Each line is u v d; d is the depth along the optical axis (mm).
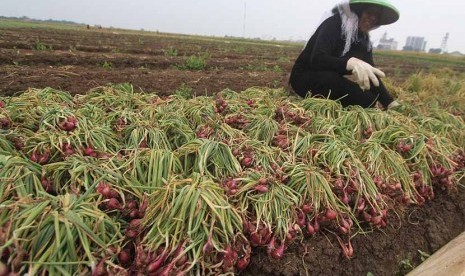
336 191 2508
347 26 4016
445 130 3955
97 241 1778
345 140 3189
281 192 2297
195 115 3459
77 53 9000
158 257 1780
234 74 7965
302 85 4531
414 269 2445
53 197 1904
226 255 1882
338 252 2285
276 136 3139
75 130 2691
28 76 5250
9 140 2545
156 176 2299
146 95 4098
